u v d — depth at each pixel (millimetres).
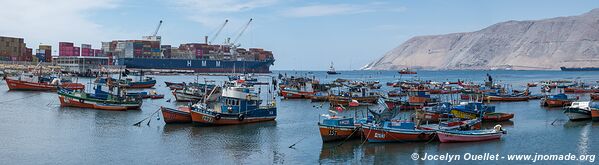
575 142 52312
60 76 167250
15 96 107875
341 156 45531
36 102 93250
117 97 81562
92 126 62344
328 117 53938
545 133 58375
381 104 91688
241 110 65250
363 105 95438
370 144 49938
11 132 57250
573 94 140250
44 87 125438
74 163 42406
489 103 101250
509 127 64000
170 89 142500
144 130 59312
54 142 51281
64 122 65750
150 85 155625
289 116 76000
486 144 50656
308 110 86500
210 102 70438
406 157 45000
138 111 78812
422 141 51062
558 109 89625
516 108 92750
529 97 115438
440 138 50656
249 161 43844
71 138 53688
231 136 55750
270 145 50750
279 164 42812
